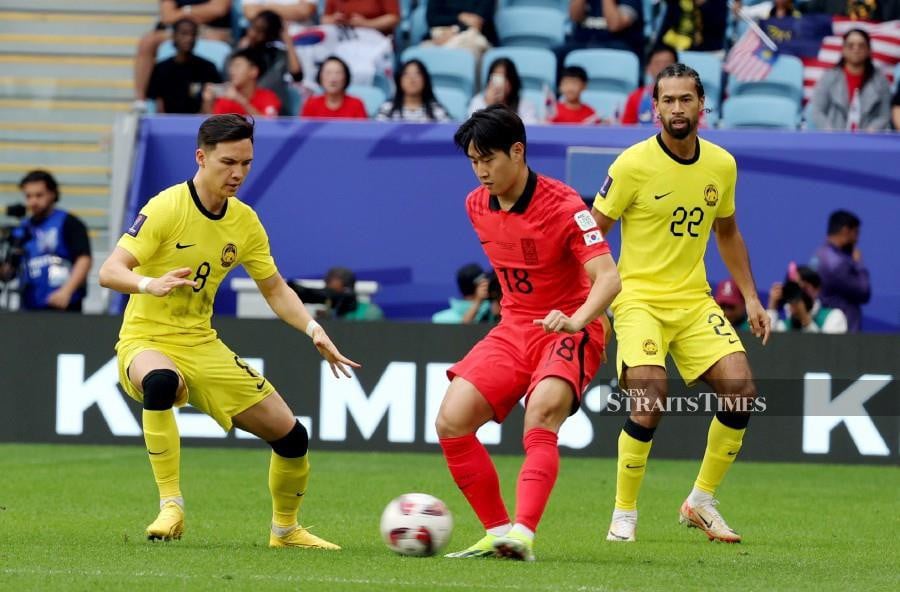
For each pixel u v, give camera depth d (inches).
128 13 2316.7
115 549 801.6
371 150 1884.8
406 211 1884.8
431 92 2000.5
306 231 1886.1
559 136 1844.2
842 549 901.2
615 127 1849.2
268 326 1539.1
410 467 1408.7
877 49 2128.4
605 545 903.7
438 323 1528.1
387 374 1529.3
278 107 2034.9
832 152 1861.5
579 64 2117.4
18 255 1680.6
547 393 767.7
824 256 1755.7
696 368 963.3
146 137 1891.0
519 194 777.6
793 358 1519.4
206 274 842.2
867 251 1859.0
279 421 837.2
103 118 2249.0
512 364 794.2
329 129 1888.5
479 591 648.4
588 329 802.2
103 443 1550.2
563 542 916.6
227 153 806.5
